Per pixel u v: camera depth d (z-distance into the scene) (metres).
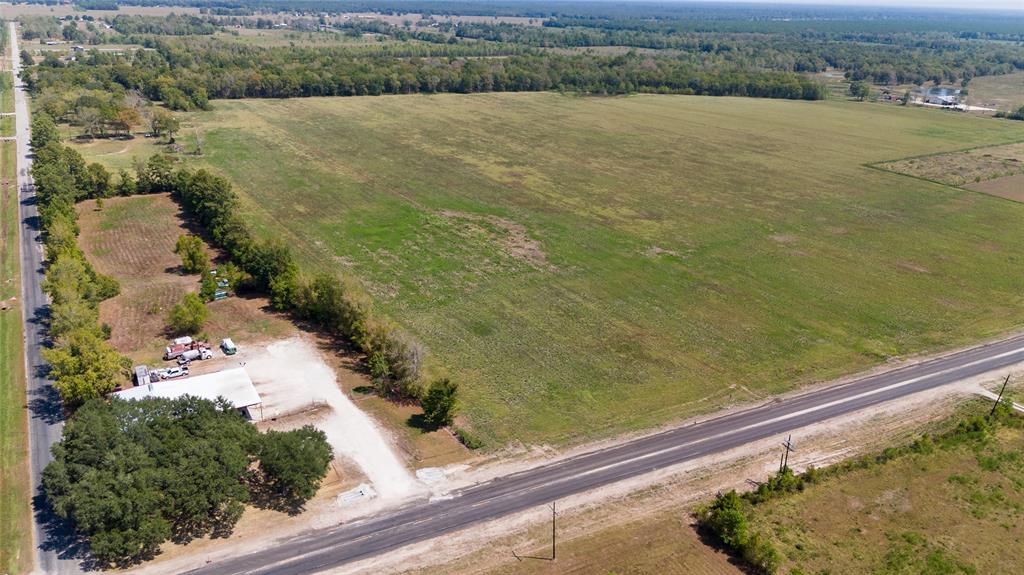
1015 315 97.88
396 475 64.56
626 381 80.44
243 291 101.06
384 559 54.97
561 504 61.34
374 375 78.38
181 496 54.94
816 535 57.38
